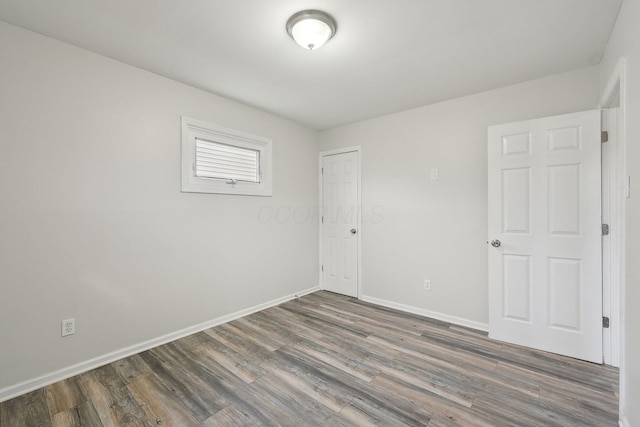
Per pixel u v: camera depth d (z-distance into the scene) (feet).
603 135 6.93
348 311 10.53
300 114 11.07
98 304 6.90
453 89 8.75
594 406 5.41
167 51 6.79
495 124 8.68
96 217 6.87
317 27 5.57
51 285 6.26
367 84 8.44
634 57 4.57
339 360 7.09
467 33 6.07
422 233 10.14
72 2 5.16
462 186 9.30
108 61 7.04
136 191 7.53
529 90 8.13
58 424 5.02
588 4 5.20
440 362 6.98
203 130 8.95
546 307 7.53
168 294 8.18
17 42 5.85
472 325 9.07
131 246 7.45
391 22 5.72
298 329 8.94
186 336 8.47
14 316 5.83
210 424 5.00
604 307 6.91
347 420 5.09
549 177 7.46
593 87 7.24
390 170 10.97
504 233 8.09
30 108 5.99
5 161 5.73
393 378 6.33
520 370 6.63
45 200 6.18
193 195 8.75
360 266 11.91
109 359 7.04
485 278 8.88
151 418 5.15
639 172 4.33
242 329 8.97
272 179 11.10
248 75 7.95
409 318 9.84
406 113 10.55
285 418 5.14
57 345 6.33
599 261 6.89
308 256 12.80
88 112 6.74
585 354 7.06
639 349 4.29
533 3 5.19
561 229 7.32
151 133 7.80
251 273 10.43
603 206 6.94
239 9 5.37
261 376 6.41
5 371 5.73
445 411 5.30
